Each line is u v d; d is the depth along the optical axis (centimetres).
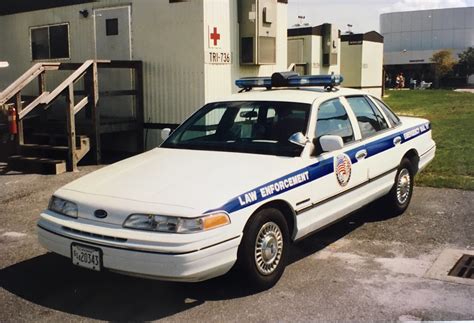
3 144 1051
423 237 590
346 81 2159
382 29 7000
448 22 6675
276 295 444
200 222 395
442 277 477
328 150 495
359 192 567
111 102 1177
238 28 1101
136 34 1109
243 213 421
